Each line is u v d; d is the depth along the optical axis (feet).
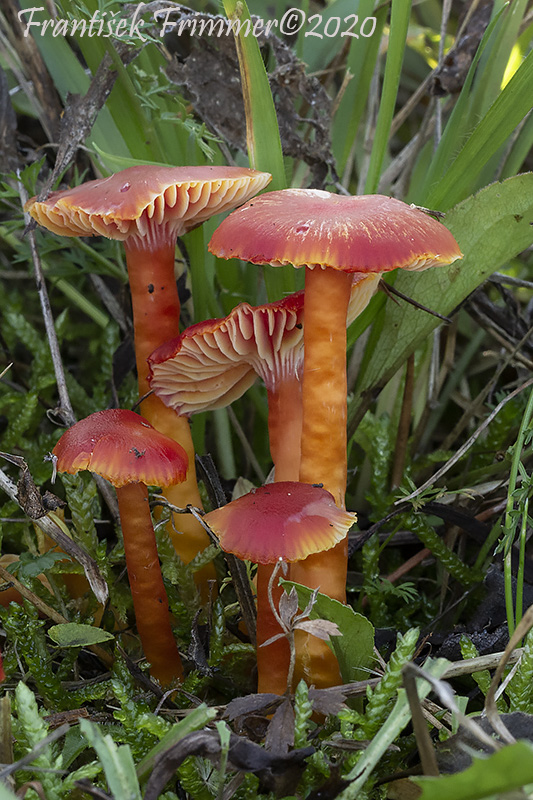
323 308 0.67
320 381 0.67
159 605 0.71
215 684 0.73
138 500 0.70
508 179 0.72
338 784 0.61
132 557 0.70
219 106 0.79
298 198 0.67
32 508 0.69
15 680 0.72
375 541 0.78
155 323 0.75
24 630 0.70
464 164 0.75
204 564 0.75
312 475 0.68
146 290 0.74
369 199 0.67
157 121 0.80
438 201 0.77
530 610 0.60
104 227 0.73
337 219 0.64
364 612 0.80
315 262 0.63
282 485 0.67
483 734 0.58
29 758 0.59
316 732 0.65
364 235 0.63
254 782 0.64
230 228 0.66
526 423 0.69
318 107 0.80
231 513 0.66
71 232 0.76
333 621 0.66
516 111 0.73
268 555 0.65
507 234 0.74
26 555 0.70
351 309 0.75
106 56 0.76
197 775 0.64
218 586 0.78
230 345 0.72
